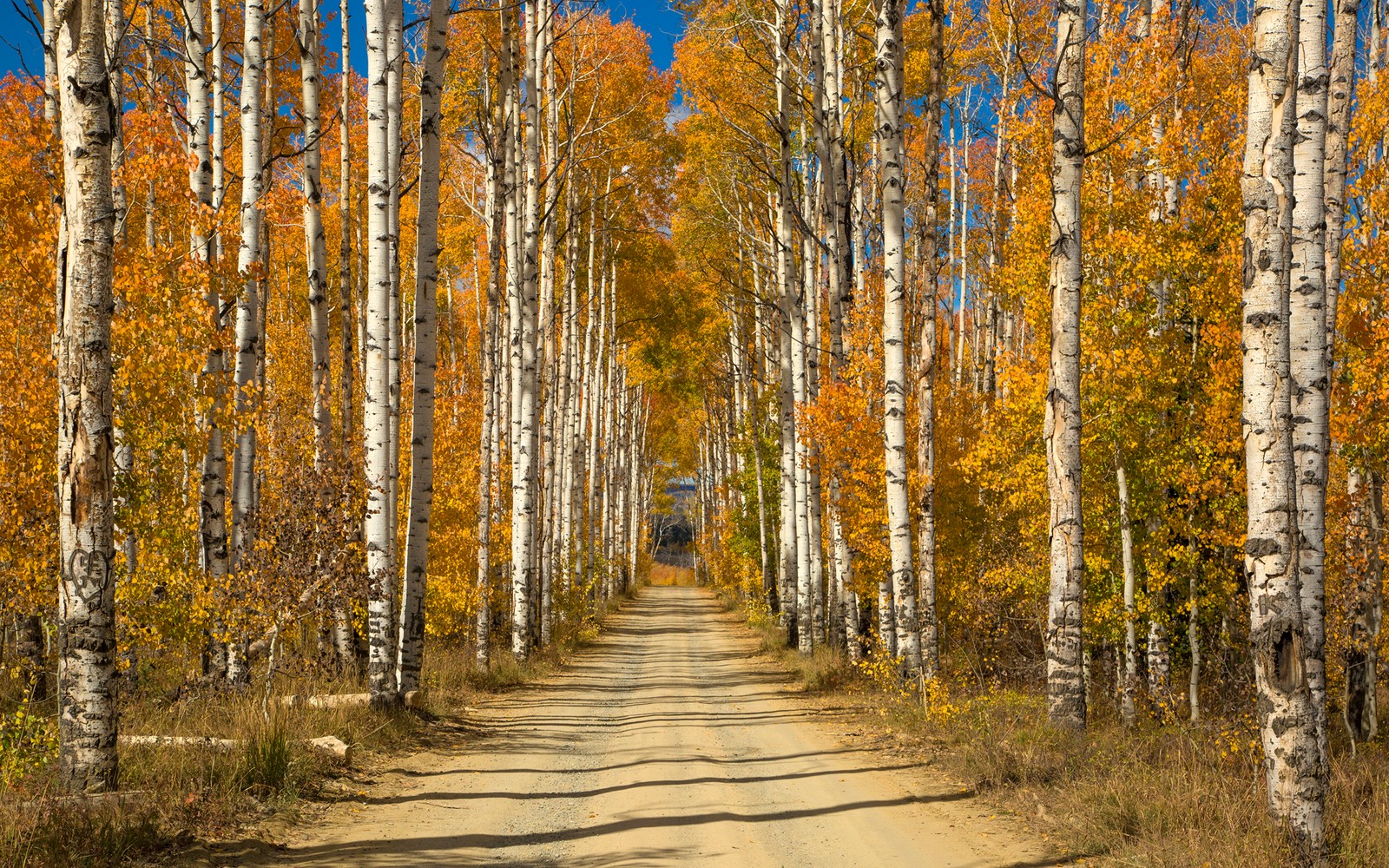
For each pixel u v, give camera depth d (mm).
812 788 9117
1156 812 7270
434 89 13891
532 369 22172
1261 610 6648
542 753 11242
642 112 29422
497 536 24391
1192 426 16109
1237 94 15258
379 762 10258
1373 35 15664
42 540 11117
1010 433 17781
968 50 22531
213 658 13891
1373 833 6945
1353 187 14062
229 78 18984
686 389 47594
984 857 6695
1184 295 15867
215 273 11859
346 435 18328
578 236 32438
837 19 19625
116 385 11430
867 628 24062
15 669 12227
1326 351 8633
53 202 11133
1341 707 16047
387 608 12828
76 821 6355
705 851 6805
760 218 30266
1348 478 15898
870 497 19062
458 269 35719
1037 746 10117
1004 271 17750
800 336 24125
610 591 52219
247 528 12352
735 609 48844
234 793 7711
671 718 14508
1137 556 17016
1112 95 15547
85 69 7402
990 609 20625
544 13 23125
